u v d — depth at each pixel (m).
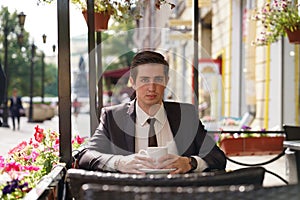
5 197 2.10
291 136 4.79
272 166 6.63
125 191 1.38
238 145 6.55
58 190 2.25
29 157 2.93
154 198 1.38
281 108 9.08
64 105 2.60
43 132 3.20
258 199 1.36
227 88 12.63
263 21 6.38
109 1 4.09
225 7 13.23
